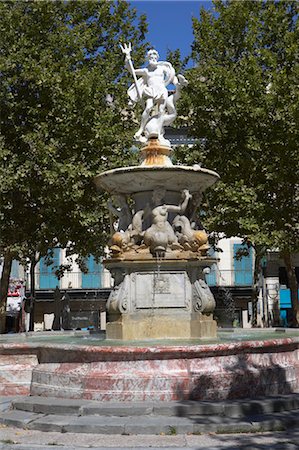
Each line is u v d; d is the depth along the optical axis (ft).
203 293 34.01
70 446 20.52
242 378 26.11
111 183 36.22
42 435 22.17
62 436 21.91
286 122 63.82
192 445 20.39
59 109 63.05
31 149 62.23
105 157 66.39
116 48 73.36
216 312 109.70
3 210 65.10
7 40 63.82
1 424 23.91
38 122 63.82
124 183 35.81
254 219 64.80
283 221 66.95
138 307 33.99
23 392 28.71
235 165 66.90
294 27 71.05
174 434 22.03
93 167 64.08
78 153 64.23
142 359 25.95
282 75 64.08
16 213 66.49
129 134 66.80
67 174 61.93
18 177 60.85
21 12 65.82
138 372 25.68
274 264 108.47
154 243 34.12
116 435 22.00
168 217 36.11
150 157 37.65
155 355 25.89
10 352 29.14
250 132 66.69
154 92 38.29
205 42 71.05
